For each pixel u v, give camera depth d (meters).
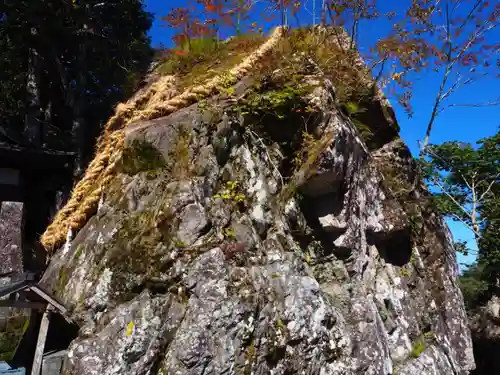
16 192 12.22
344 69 7.14
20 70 14.40
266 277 4.72
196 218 4.77
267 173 5.55
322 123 5.68
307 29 7.48
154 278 4.56
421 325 6.09
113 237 5.06
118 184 5.57
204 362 4.07
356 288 5.30
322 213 5.57
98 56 14.68
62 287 5.16
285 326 4.52
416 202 7.36
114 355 4.13
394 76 7.55
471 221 13.72
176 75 7.45
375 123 7.40
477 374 14.61
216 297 4.33
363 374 4.67
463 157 13.91
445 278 6.99
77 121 13.61
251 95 5.87
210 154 5.31
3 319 5.96
